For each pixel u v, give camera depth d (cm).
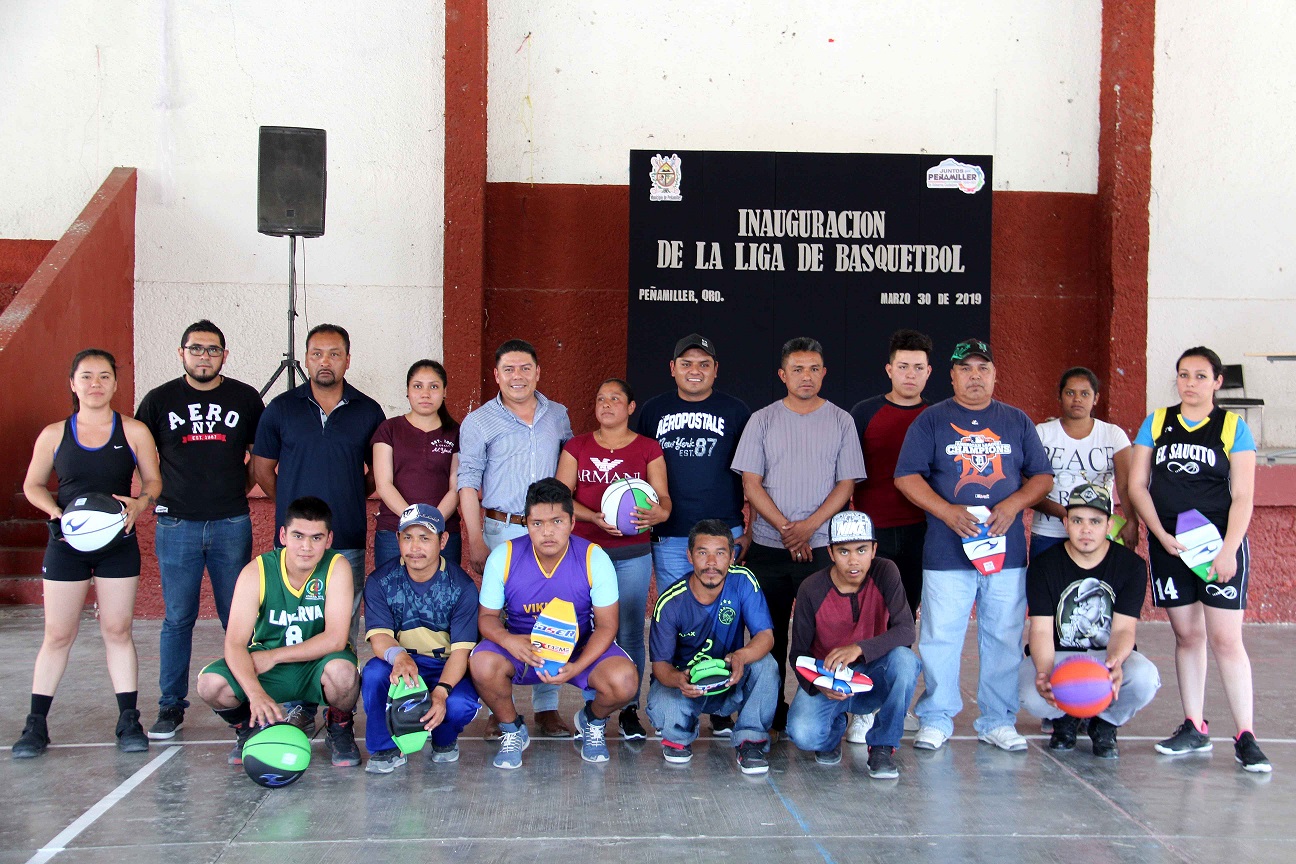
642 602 502
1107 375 893
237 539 506
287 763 394
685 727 451
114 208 881
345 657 439
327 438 519
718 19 905
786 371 509
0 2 906
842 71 910
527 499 447
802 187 834
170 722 483
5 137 912
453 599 453
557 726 501
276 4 902
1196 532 452
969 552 461
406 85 905
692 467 513
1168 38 912
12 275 907
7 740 473
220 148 908
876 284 837
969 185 836
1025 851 354
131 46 908
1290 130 916
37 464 466
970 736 502
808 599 457
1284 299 923
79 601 459
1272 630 755
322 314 908
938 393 838
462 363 870
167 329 910
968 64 912
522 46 901
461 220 869
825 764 452
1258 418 930
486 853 348
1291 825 381
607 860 343
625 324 908
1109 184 892
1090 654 453
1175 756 466
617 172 908
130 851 348
